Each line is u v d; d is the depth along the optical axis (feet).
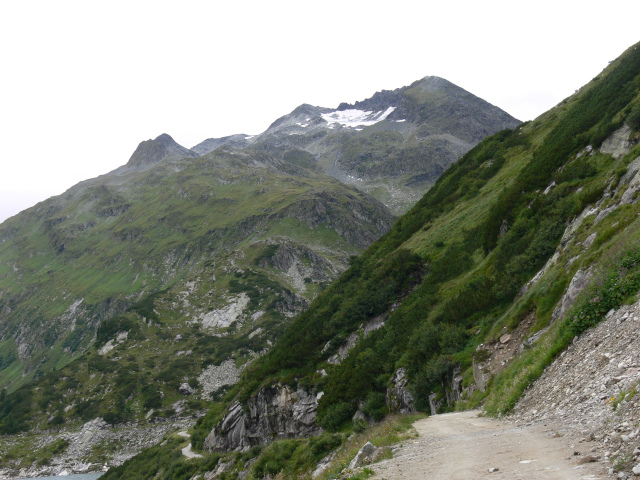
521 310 93.35
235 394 272.31
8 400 503.20
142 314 648.79
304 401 177.99
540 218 130.72
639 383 34.99
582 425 37.63
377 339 163.53
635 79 159.74
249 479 114.32
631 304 53.16
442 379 106.42
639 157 99.86
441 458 40.75
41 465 388.57
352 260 288.30
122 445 406.62
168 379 495.82
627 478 22.33
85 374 534.37
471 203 217.97
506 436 45.11
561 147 163.53
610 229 80.53
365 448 54.08
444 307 136.05
